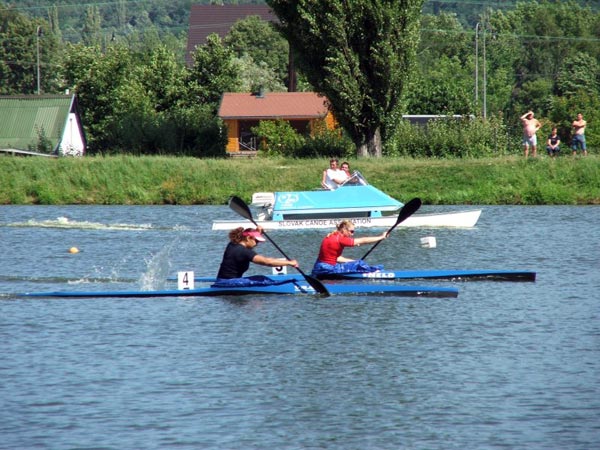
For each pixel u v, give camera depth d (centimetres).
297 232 10912
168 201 14925
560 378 4797
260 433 4081
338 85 16538
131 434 4072
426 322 6053
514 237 10388
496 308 6481
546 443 3947
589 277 7731
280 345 5481
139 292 6975
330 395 4566
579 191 14275
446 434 4053
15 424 4194
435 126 17938
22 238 10506
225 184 15138
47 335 5762
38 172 15550
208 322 6084
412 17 16375
